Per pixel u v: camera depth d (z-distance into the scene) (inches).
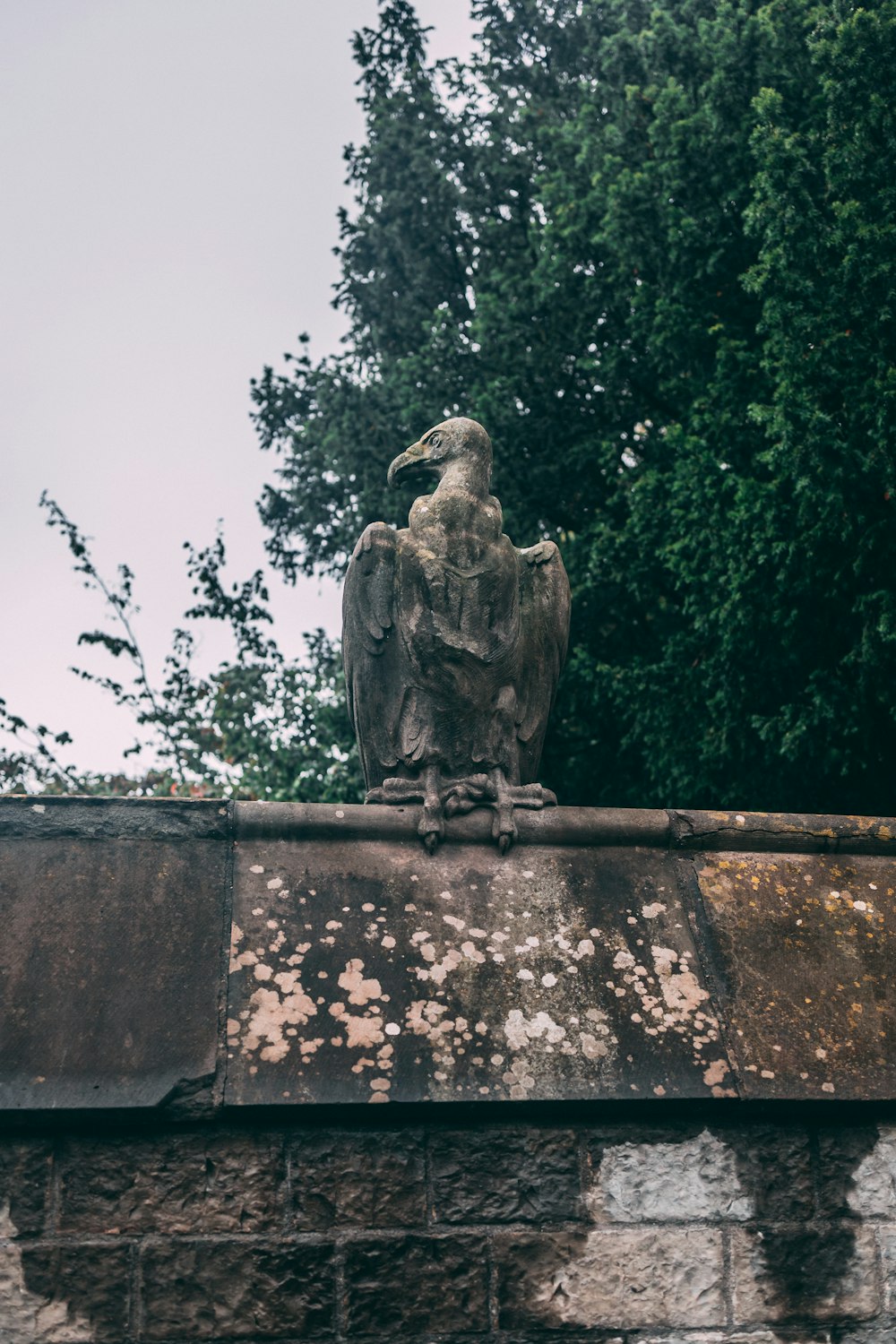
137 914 138.3
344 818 150.7
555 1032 133.9
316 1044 129.3
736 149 478.0
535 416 550.6
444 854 151.3
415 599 163.9
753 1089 131.6
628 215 490.6
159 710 628.4
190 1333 118.2
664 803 498.6
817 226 412.5
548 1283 124.5
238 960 135.4
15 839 142.8
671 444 467.2
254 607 634.2
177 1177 123.0
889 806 442.0
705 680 449.4
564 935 143.6
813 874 155.4
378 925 141.3
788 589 417.4
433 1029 132.3
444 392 552.4
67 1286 118.5
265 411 618.8
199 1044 127.6
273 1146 125.1
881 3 441.4
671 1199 128.9
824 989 142.5
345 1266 122.1
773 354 426.9
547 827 153.9
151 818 146.6
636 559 499.2
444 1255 123.8
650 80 530.3
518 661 166.4
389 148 605.6
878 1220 130.9
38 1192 121.0
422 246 614.5
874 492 397.4
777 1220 129.6
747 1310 126.3
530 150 603.5
